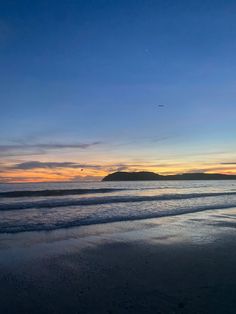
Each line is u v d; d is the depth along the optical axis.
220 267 9.09
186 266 9.18
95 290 7.27
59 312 6.19
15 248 11.14
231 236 13.71
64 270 8.78
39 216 18.88
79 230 14.76
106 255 10.41
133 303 6.52
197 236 13.62
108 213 20.69
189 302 6.51
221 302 6.51
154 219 18.59
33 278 8.09
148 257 10.17
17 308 6.36
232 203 29.22
